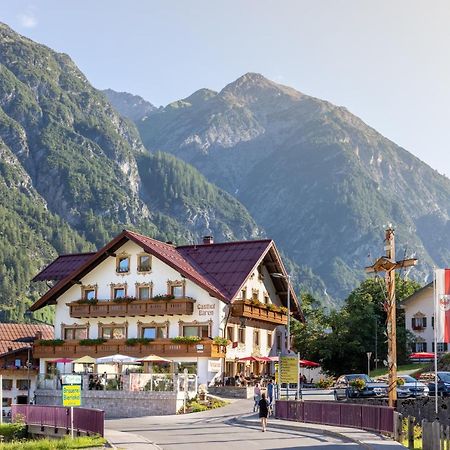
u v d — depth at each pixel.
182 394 58.66
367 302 100.50
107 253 74.56
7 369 80.88
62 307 76.94
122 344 71.31
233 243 78.00
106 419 56.66
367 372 92.50
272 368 80.88
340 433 39.56
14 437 48.19
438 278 38.62
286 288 81.94
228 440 38.16
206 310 70.06
